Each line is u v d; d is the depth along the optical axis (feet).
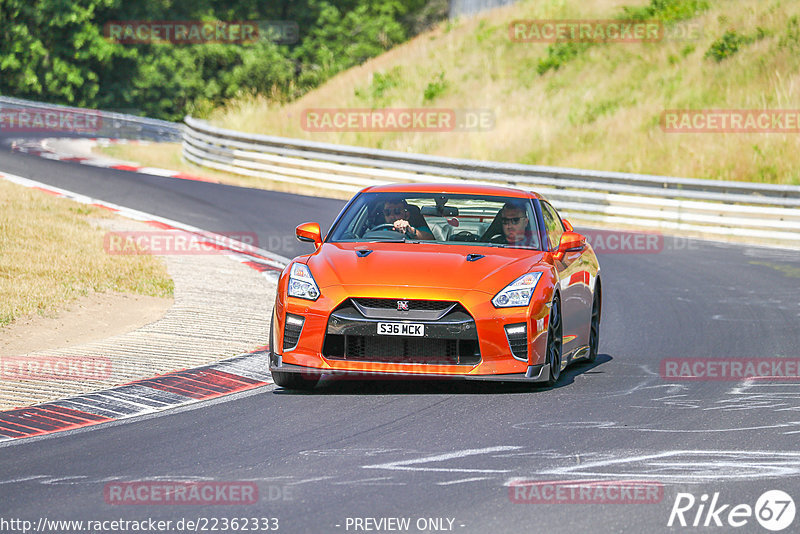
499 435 81.20
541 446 77.92
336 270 96.99
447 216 109.40
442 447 77.61
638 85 376.27
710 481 68.74
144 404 93.30
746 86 348.59
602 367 113.50
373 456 75.10
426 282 94.84
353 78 456.45
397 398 95.50
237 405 92.94
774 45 361.71
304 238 106.42
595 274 117.91
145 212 239.50
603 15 429.79
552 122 368.89
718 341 129.90
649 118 350.23
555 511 62.28
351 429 83.41
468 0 521.65
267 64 623.36
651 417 88.12
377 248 102.42
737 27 386.32
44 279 149.69
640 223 268.21
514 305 94.58
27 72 634.84
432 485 67.72
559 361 101.55
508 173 292.40
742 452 76.54
